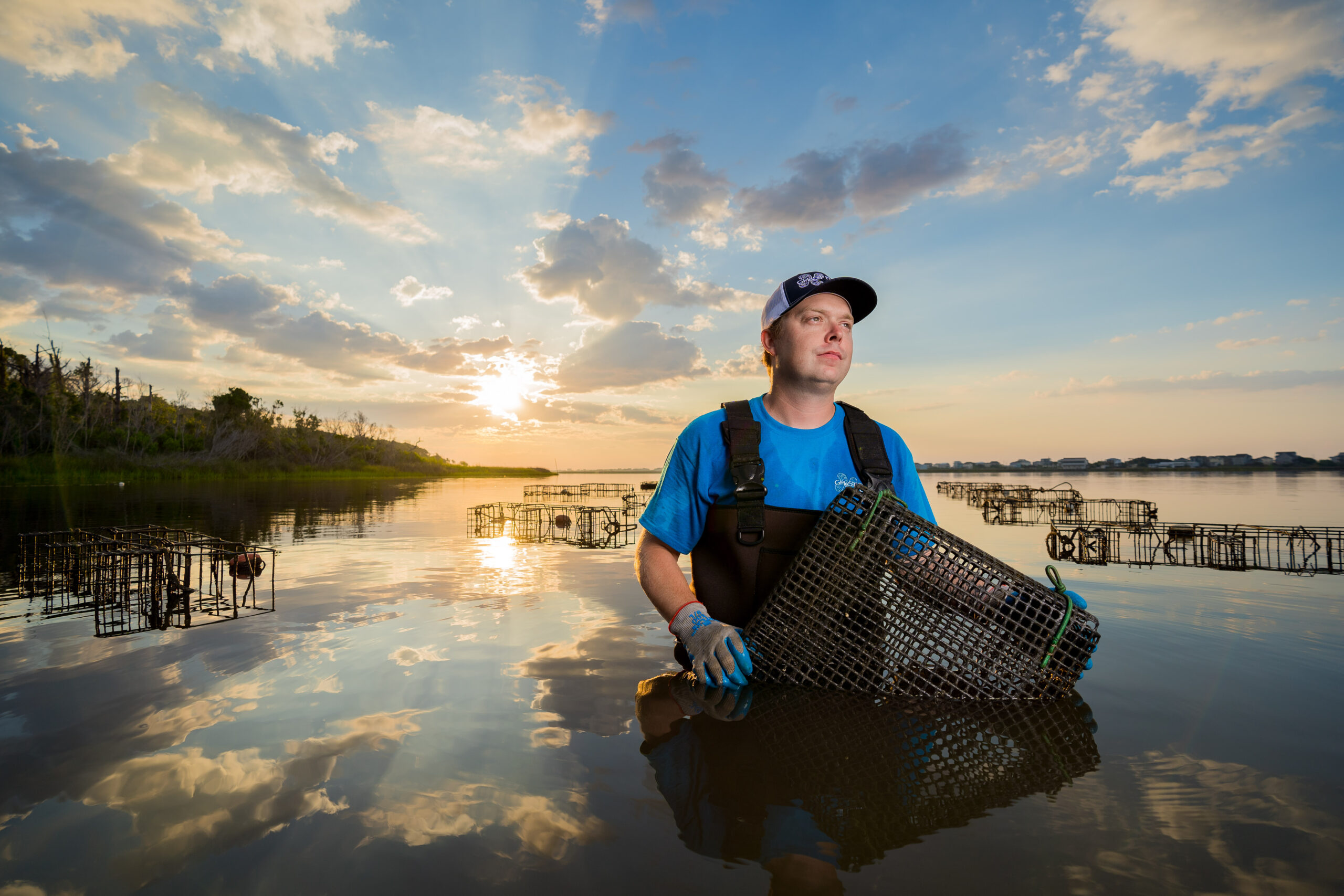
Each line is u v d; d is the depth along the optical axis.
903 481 2.74
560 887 1.22
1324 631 3.95
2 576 7.06
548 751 1.95
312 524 16.44
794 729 2.06
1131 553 11.30
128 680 2.95
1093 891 1.17
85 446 53.62
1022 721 2.13
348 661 3.25
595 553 10.11
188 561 4.84
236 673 3.04
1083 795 1.59
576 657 3.28
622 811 1.55
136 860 1.36
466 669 3.06
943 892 1.17
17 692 2.76
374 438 102.88
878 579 2.38
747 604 2.58
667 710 2.33
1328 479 68.94
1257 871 1.24
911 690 2.36
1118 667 2.93
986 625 2.35
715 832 1.43
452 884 1.24
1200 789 1.62
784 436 2.60
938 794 1.59
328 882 1.25
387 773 1.81
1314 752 1.88
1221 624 4.22
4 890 1.24
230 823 1.53
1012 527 17.73
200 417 69.12
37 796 1.69
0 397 48.19
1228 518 19.62
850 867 1.27
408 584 6.50
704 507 2.66
